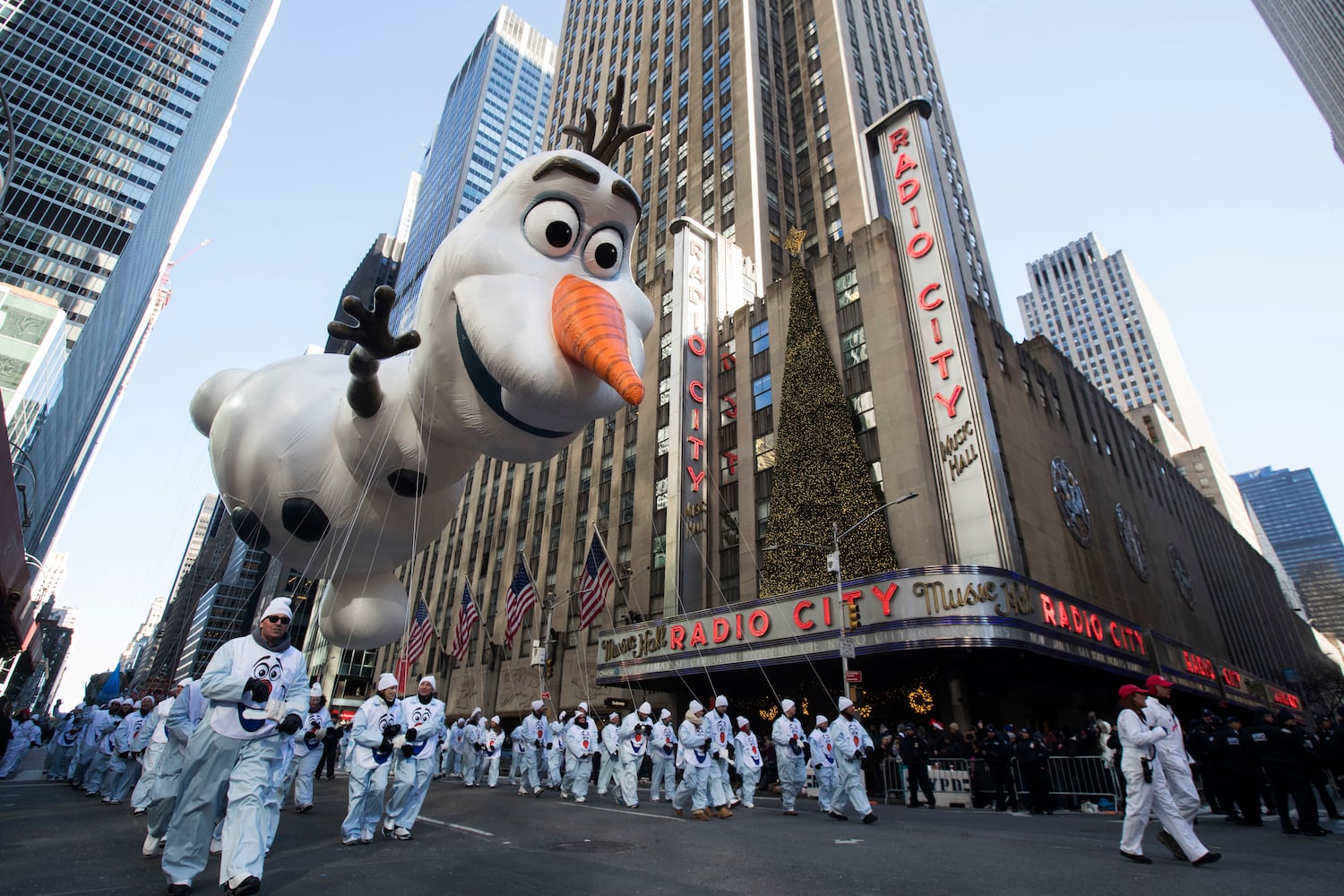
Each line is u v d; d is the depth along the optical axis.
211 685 5.29
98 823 9.13
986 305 57.97
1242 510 110.69
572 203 6.89
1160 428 100.88
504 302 6.30
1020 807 14.51
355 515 8.32
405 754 8.49
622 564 36.94
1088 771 14.27
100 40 94.12
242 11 109.62
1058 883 6.08
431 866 6.46
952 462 25.47
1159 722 7.32
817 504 26.64
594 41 73.19
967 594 19.84
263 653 5.60
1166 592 40.72
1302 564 155.62
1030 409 32.72
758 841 8.62
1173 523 47.97
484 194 133.25
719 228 46.72
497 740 17.70
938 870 6.68
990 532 23.80
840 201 46.09
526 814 11.30
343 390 9.02
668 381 38.38
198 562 114.56
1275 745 9.98
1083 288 158.75
